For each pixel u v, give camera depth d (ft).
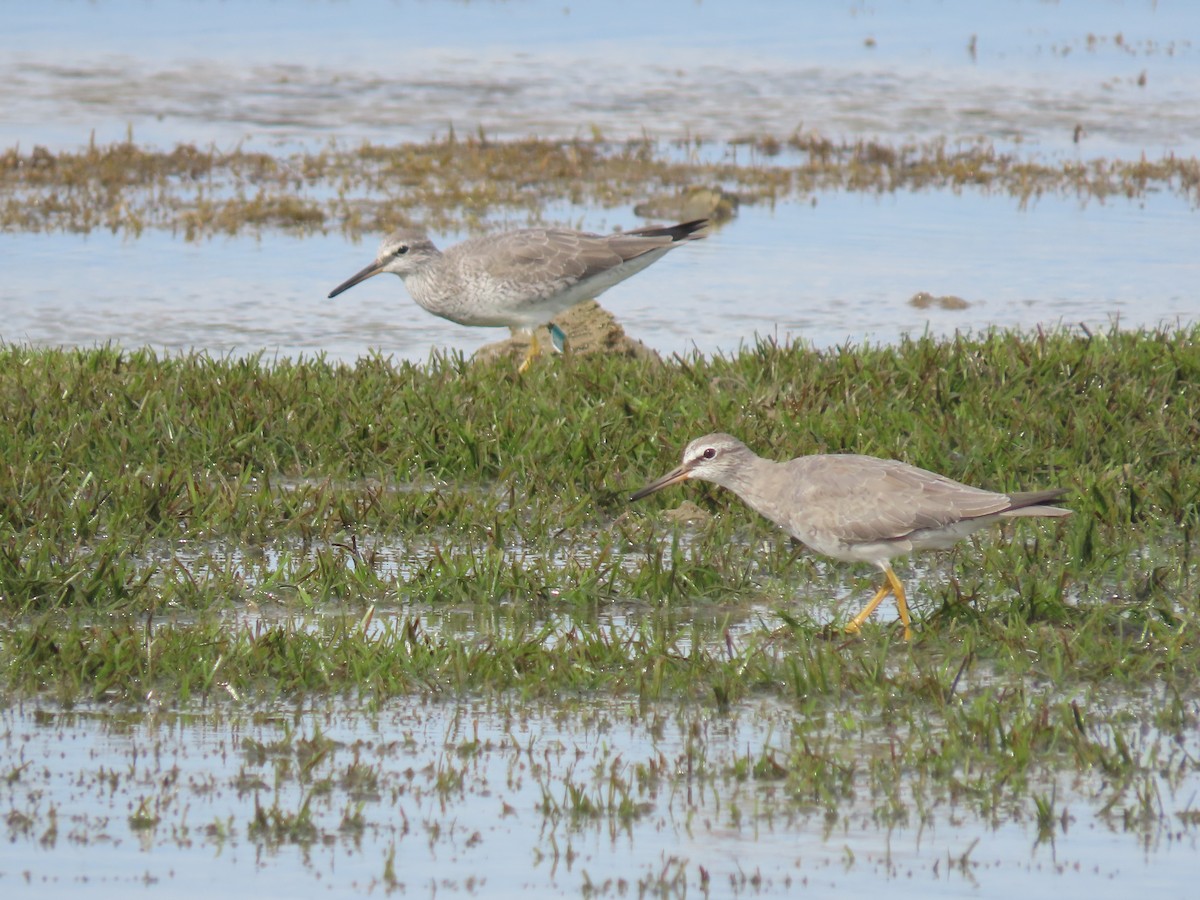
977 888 25.73
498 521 41.34
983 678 33.83
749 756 30.19
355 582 38.24
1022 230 83.87
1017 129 109.19
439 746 30.83
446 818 28.09
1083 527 39.09
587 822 27.96
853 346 61.26
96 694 32.55
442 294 60.29
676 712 32.32
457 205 89.40
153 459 44.98
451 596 38.19
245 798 28.73
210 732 31.35
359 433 47.52
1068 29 146.00
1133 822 27.96
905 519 35.65
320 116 112.37
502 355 57.62
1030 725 30.40
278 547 41.11
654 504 43.91
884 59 132.98
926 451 45.06
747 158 101.91
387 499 43.14
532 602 37.99
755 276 75.46
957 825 27.91
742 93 121.08
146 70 124.57
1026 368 51.90
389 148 103.30
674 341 64.49
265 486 42.83
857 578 39.96
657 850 27.04
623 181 95.81
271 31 141.79
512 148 102.63
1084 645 34.58
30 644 33.47
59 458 43.98
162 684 33.27
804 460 37.91
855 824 27.96
